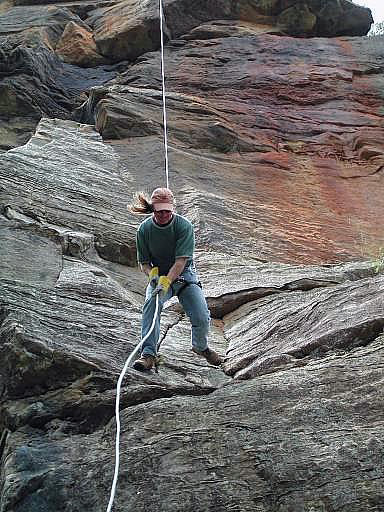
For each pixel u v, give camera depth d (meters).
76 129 14.07
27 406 5.58
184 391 5.85
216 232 10.37
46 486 4.75
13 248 8.07
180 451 4.91
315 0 21.86
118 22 21.55
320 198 12.97
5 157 10.62
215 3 21.53
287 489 4.57
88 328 6.44
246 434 5.04
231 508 4.50
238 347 6.81
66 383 5.78
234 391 5.61
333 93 17.20
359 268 8.52
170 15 20.98
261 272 8.80
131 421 5.30
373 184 13.88
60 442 5.22
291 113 16.34
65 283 7.39
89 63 21.17
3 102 18.27
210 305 7.86
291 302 7.46
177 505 4.54
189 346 6.80
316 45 19.62
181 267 5.57
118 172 12.24
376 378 5.45
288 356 6.20
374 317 6.28
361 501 4.41
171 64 18.70
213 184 12.59
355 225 12.02
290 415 5.20
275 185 13.23
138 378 5.83
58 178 10.70
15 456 5.00
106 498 4.66
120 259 9.28
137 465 4.83
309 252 10.59
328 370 5.66
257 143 14.77
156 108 15.11
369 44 19.92
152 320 5.81
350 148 15.25
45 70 19.62
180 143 14.14
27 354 5.73
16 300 6.54
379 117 16.59
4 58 18.95
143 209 5.62
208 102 16.19
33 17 22.34
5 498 4.71
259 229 11.03
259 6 21.70
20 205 9.31
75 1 24.70
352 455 4.72
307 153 14.90
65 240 8.77
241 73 17.84
